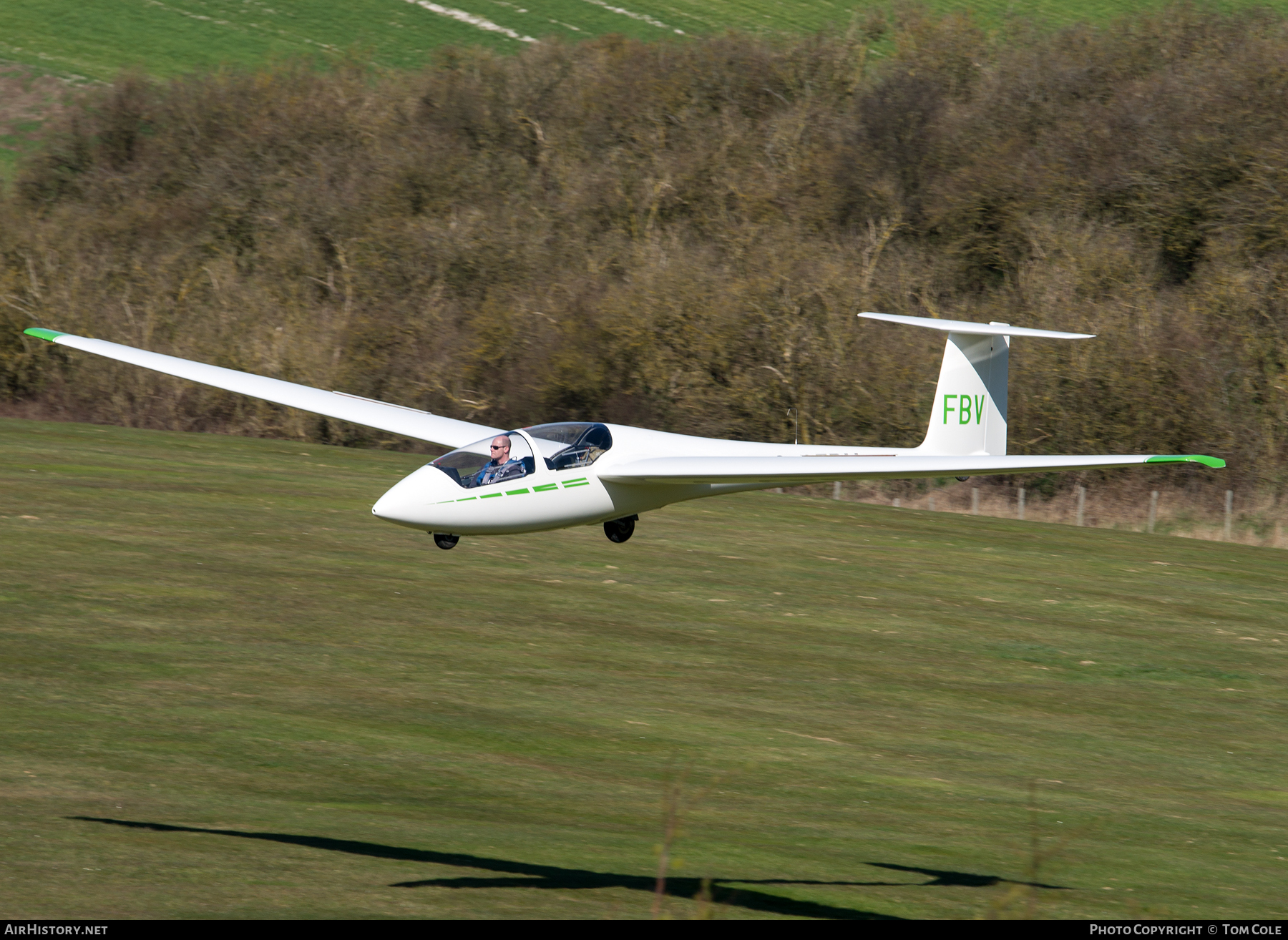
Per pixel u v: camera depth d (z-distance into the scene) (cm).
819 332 18062
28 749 4838
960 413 7438
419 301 19988
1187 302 17175
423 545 10375
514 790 4741
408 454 17475
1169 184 18562
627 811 4541
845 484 16938
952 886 3791
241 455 15462
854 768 5434
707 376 18125
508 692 6338
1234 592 10612
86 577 8381
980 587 10231
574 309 18950
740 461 5891
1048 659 8012
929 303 18588
